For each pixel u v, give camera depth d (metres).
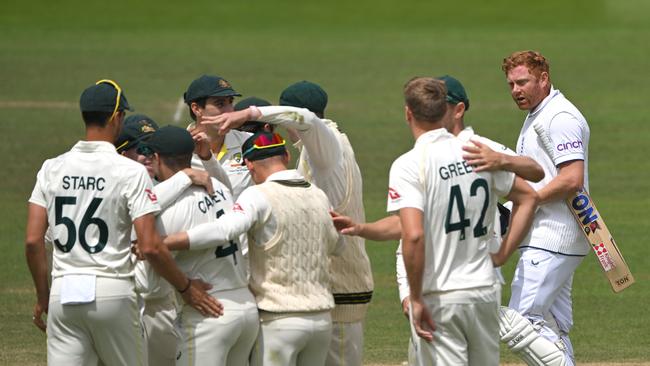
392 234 23.70
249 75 98.31
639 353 33.28
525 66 28.44
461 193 22.16
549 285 28.20
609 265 28.05
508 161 22.23
